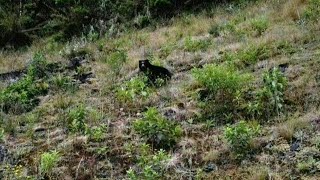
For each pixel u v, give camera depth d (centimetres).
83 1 1596
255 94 814
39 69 1078
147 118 766
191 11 1480
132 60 1070
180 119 795
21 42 1512
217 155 686
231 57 969
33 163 722
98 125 810
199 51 1066
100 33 1428
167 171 670
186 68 995
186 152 703
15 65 1216
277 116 751
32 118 856
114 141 755
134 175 650
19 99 920
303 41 998
